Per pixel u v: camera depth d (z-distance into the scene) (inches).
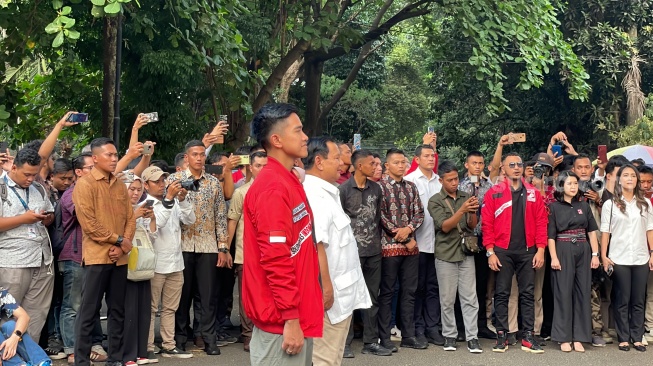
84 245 247.4
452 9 492.4
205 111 610.2
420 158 324.5
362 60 675.4
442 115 821.2
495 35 481.4
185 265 286.2
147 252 259.8
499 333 299.4
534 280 307.1
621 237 304.3
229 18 478.9
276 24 540.7
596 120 688.4
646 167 319.0
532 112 741.9
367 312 292.2
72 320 270.2
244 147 325.4
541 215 302.4
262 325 150.2
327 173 211.9
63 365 271.0
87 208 243.0
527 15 499.2
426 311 313.9
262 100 534.0
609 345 313.6
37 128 478.0
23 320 210.4
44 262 257.6
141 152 269.9
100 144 246.5
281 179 151.3
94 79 499.8
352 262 210.2
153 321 277.7
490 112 474.3
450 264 298.2
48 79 498.0
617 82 689.6
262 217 146.3
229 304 331.0
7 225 243.4
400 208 300.0
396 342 314.7
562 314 302.0
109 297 255.9
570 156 343.3
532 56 487.8
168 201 268.2
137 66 463.2
